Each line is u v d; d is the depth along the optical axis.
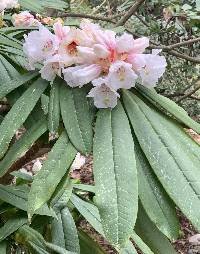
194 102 2.05
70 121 0.52
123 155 0.48
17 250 0.69
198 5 1.43
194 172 0.48
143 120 0.52
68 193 0.75
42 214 0.69
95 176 0.47
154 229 0.61
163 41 1.73
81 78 0.53
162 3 1.60
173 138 0.52
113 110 0.53
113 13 2.02
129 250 0.73
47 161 0.49
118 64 0.52
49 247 0.68
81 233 0.82
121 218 0.44
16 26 0.82
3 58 0.67
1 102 0.76
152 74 0.55
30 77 0.60
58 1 1.06
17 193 0.71
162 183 0.47
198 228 0.45
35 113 0.61
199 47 1.81
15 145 0.54
